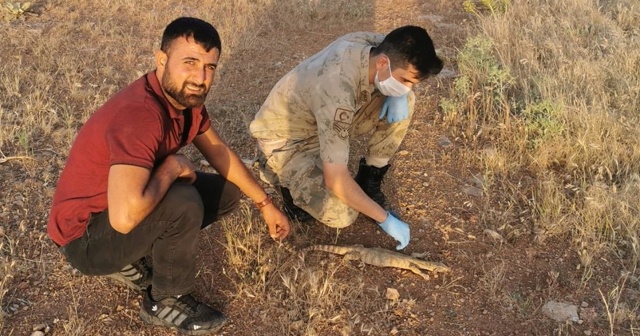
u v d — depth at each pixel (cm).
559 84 498
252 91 531
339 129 295
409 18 725
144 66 572
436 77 557
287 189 351
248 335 282
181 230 254
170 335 280
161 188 241
